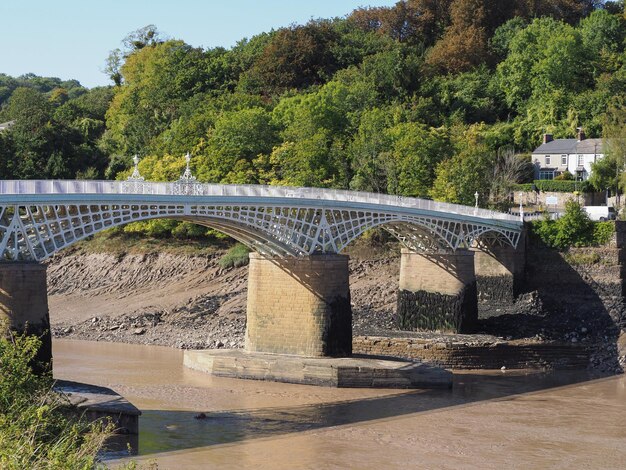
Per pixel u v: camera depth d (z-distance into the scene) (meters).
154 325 138.25
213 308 145.00
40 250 84.12
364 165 165.25
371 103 189.50
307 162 166.62
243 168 169.88
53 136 193.25
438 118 194.50
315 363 103.31
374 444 78.56
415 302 131.75
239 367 105.12
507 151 176.62
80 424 62.78
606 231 142.62
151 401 91.44
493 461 74.56
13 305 79.44
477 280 146.38
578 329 132.62
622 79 196.25
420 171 162.00
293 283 108.38
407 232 129.00
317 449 76.25
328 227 110.06
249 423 84.12
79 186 86.06
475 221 132.50
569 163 181.25
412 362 107.75
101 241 173.00
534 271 145.62
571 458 75.94
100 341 129.38
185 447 75.06
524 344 120.25
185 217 98.12
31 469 41.88
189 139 180.50
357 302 143.62
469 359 118.50
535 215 154.38
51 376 75.69
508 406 95.06
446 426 85.62
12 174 186.75
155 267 164.38
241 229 104.88
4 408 56.56
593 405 96.25
